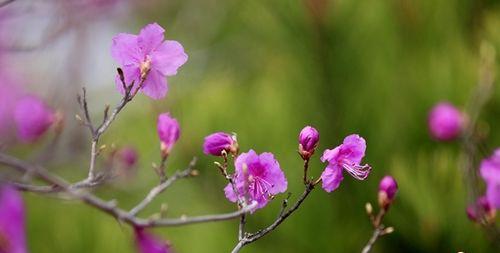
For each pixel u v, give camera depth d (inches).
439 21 56.1
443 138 51.8
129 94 39.8
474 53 56.6
